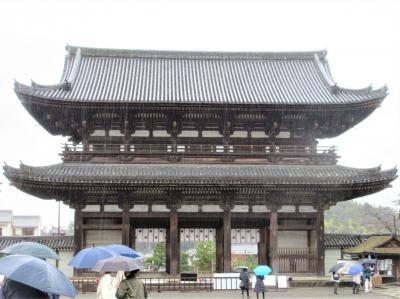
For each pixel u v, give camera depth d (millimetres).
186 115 45656
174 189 42906
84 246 43500
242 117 46312
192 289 40125
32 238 48312
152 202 43625
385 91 45094
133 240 44844
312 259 44156
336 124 47125
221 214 43969
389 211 117188
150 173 43438
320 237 44094
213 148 46188
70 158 45062
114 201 43531
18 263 11516
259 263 45719
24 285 11297
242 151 46188
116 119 45719
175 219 43438
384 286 43062
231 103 44031
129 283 15398
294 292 38750
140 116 45594
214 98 47031
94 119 45781
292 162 46406
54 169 43469
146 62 55625
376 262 44688
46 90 45656
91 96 46219
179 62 56062
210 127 46844
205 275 45969
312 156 46438
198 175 42875
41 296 11375
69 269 46469
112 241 43812
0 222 129625
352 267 37688
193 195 43844
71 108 44281
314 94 48844
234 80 52531
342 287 41688
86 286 40156
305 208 44656
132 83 50656
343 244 49062
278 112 45406
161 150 45812
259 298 35031
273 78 53281
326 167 46125
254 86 51031
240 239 45750
